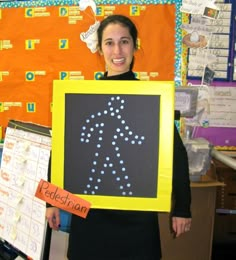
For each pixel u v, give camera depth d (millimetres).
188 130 1890
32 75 2104
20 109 2143
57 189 1023
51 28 2045
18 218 1502
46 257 1401
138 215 1054
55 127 1015
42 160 1407
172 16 1947
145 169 982
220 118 2000
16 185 1524
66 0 2008
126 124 987
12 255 1678
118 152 992
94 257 1073
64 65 2066
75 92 1002
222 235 1992
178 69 1978
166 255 1694
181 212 1078
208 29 1938
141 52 1984
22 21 2066
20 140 1548
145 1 1952
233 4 1912
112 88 988
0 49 2113
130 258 1050
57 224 1247
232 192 1934
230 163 1328
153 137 977
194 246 1694
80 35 2025
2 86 2139
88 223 1086
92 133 1002
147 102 976
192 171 1634
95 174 1003
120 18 1129
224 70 1967
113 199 994
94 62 2037
